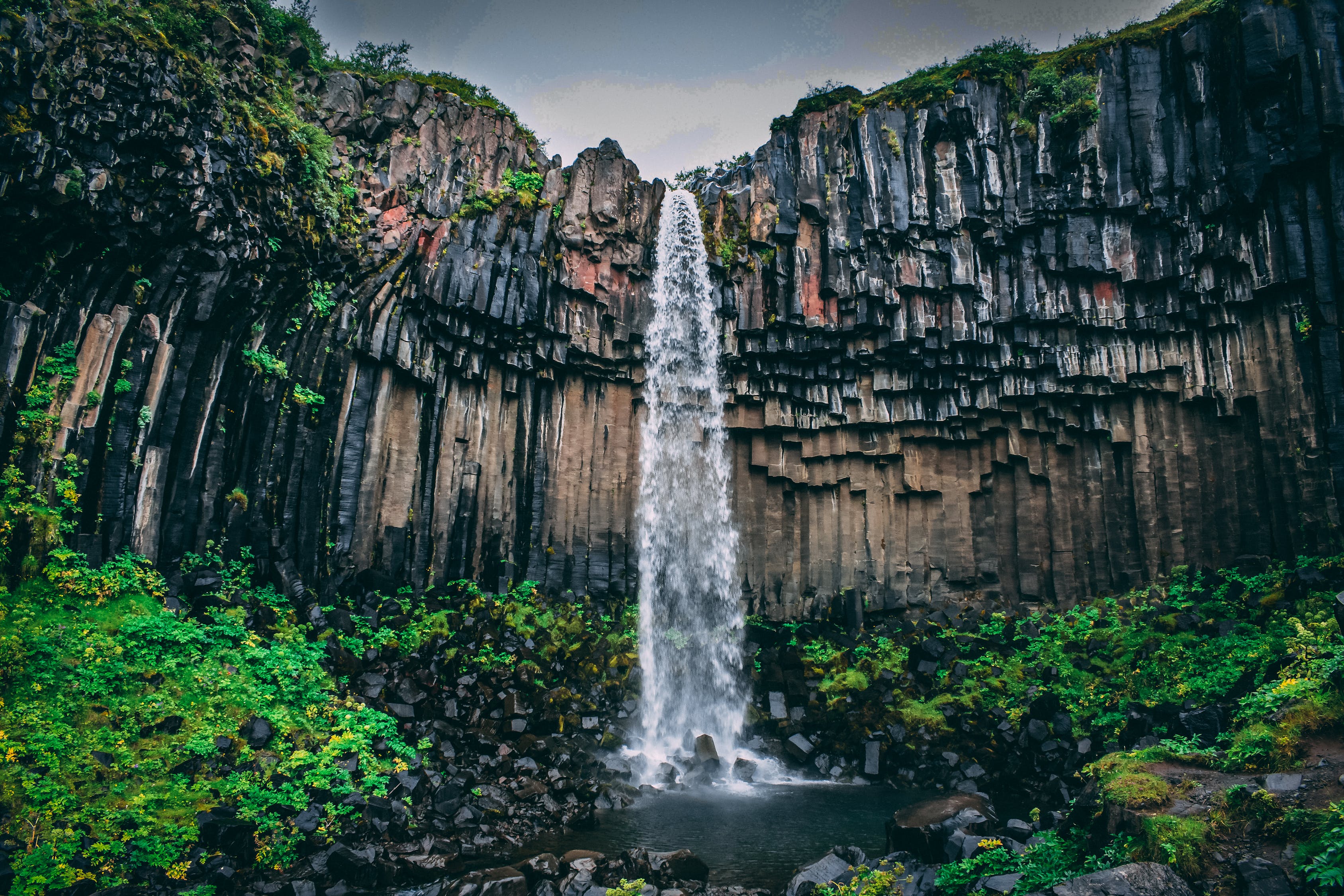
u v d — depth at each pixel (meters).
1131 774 7.66
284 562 14.28
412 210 17.30
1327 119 16.12
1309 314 16.52
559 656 16.47
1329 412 15.95
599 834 11.45
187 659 11.09
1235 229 17.48
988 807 10.81
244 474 14.13
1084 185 18.75
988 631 18.44
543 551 19.09
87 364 11.55
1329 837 5.85
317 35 17.56
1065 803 13.16
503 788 12.52
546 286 19.17
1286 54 16.75
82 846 8.13
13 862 7.62
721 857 10.58
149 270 12.57
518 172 19.22
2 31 10.29
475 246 18.08
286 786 10.11
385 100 17.56
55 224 11.06
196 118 12.56
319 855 9.49
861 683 17.45
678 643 19.38
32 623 10.07
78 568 10.93
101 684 9.87
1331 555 15.55
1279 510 16.66
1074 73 19.39
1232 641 14.48
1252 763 7.52
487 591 17.95
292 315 15.04
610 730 15.62
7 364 10.59
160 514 12.52
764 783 15.04
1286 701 8.11
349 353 15.91
